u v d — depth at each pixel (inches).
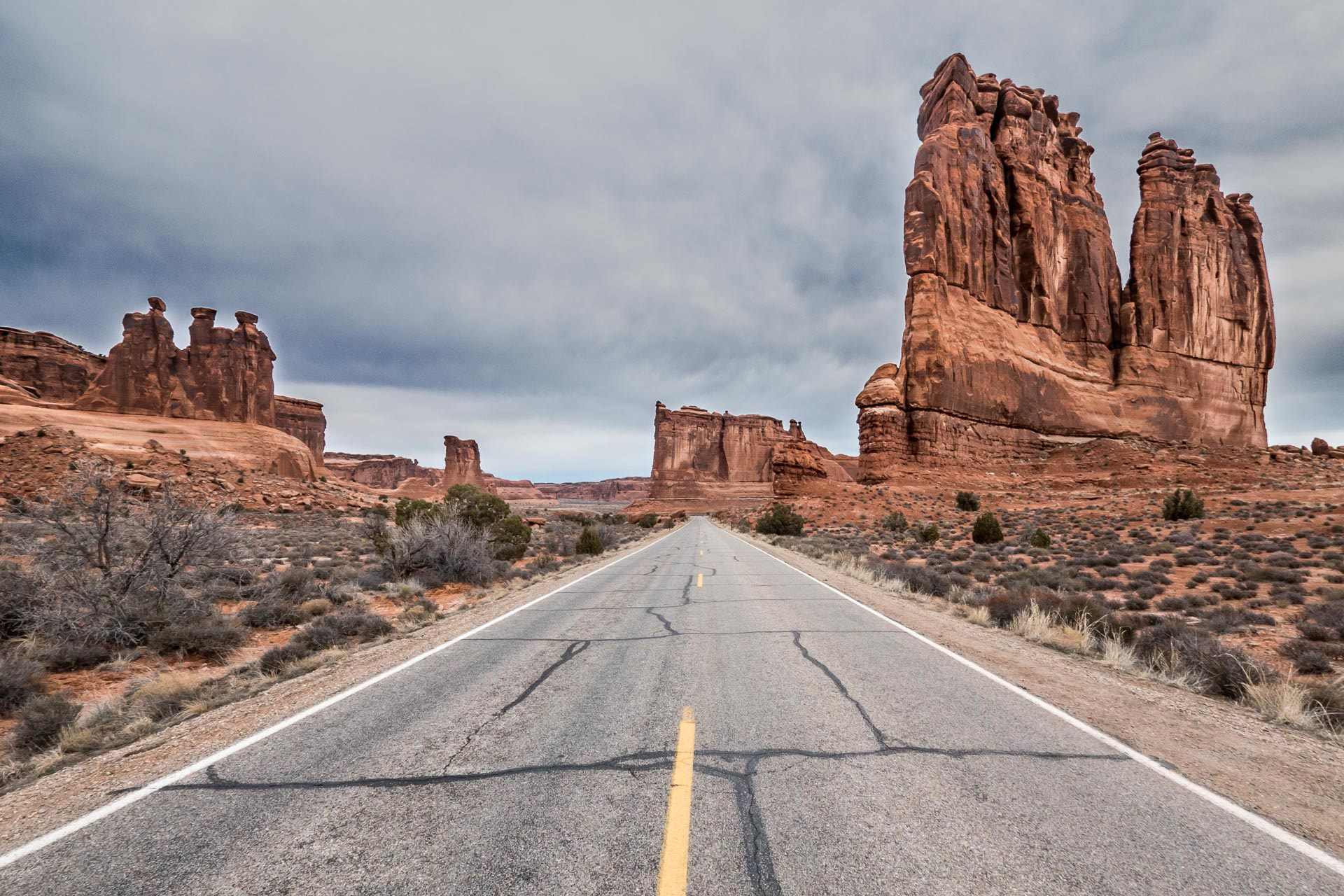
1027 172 3024.1
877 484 2409.0
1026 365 2792.8
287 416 5856.3
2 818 127.5
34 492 1614.2
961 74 2893.7
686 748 153.0
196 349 3341.5
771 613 370.0
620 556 892.6
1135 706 193.9
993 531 1080.2
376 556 810.8
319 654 288.7
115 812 125.3
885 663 245.8
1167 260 3186.5
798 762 143.7
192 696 231.3
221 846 111.0
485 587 580.7
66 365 4298.7
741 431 7130.9
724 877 97.5
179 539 389.7
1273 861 103.2
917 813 119.0
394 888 96.8
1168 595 500.4
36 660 300.8
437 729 172.1
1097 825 114.9
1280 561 617.9
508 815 119.6
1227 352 3319.4
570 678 225.8
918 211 2591.0
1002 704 191.6
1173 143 3312.0
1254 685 213.3
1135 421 2994.6
